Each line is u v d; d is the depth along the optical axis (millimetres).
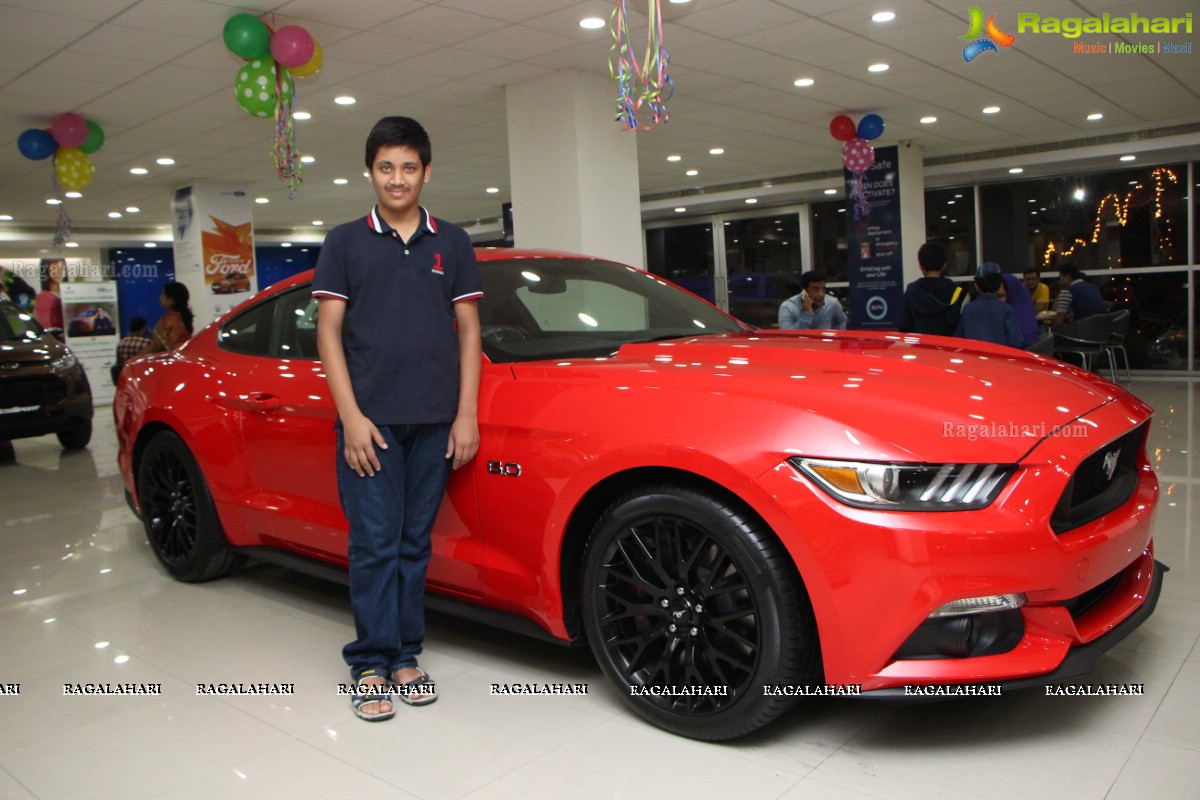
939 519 1712
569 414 2129
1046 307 10625
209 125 8164
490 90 7398
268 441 2906
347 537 2641
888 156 11047
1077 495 1922
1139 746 1900
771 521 1791
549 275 2902
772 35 6266
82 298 14102
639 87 5055
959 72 7543
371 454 2199
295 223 17188
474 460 2309
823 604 1769
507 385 2305
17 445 8570
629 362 2289
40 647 2855
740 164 12305
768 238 14891
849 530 1735
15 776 2012
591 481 2057
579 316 2797
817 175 13148
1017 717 2070
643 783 1857
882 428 1795
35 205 12781
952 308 5027
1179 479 4703
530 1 5285
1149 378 11023
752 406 1904
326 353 2207
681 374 2090
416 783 1908
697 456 1879
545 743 2057
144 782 1963
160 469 3480
